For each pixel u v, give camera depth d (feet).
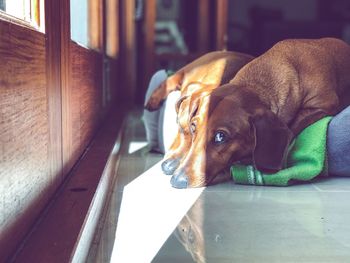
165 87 2.46
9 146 0.92
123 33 5.49
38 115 1.18
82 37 2.57
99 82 2.91
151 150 2.61
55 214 1.21
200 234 1.33
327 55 2.21
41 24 1.26
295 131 2.03
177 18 6.13
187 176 1.84
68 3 1.62
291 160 1.98
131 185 1.89
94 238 1.30
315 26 7.28
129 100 5.57
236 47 7.16
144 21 5.81
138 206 1.60
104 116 3.32
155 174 2.08
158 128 2.49
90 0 2.94
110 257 1.16
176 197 1.72
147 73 5.84
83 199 1.34
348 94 2.32
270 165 1.87
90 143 2.32
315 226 1.41
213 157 1.84
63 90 1.54
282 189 1.86
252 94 1.93
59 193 1.40
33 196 1.12
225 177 1.98
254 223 1.43
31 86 1.10
